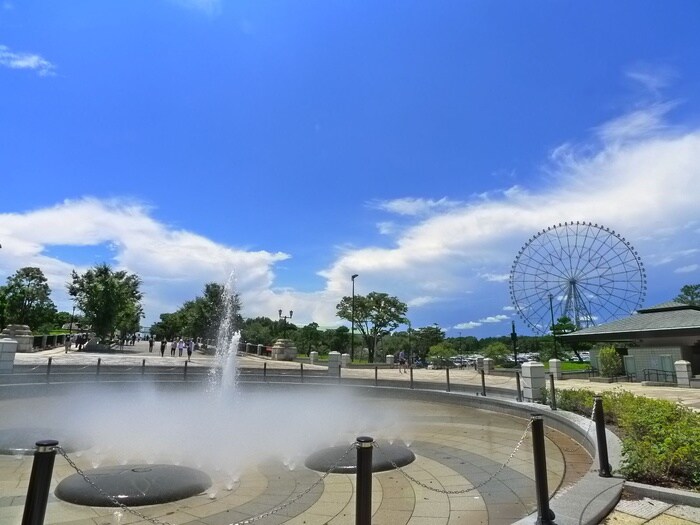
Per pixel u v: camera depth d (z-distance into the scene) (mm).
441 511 5746
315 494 6363
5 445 8414
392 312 52594
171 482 6238
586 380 27969
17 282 57969
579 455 8547
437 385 19922
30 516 3391
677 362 23172
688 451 5887
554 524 4660
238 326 55438
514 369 31500
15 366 20188
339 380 21781
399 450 8508
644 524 4859
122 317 43344
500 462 8148
